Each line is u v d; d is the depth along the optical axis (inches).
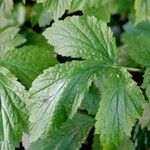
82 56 13.9
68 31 14.1
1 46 16.8
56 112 13.1
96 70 13.8
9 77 13.8
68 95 13.3
